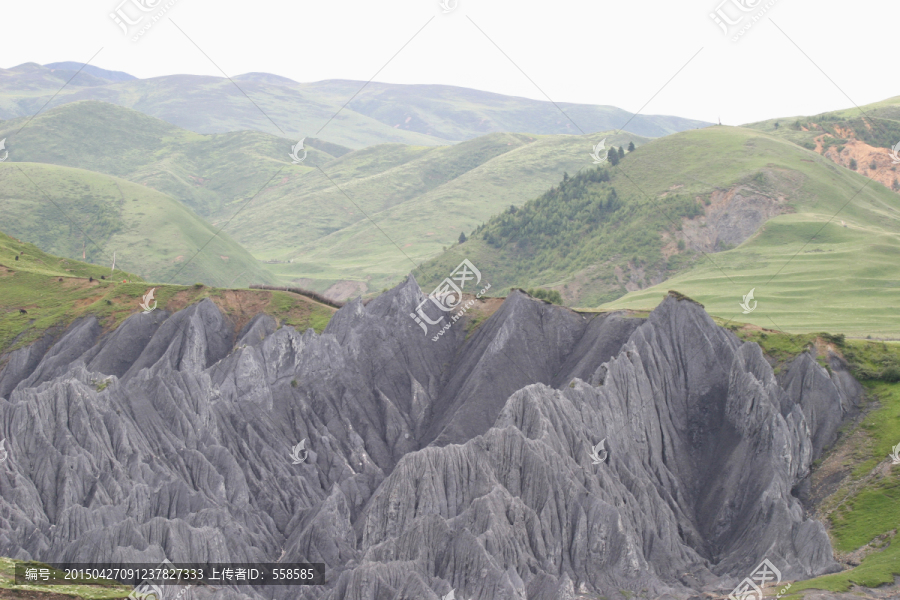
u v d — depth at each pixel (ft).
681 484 342.44
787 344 398.42
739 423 353.92
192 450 329.31
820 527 288.51
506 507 285.43
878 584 257.96
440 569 262.67
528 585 263.29
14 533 272.51
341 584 255.29
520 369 403.54
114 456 320.70
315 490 345.51
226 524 292.20
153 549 263.70
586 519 288.92
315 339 414.41
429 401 411.75
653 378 371.56
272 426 370.94
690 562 297.53
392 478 306.14
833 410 357.41
